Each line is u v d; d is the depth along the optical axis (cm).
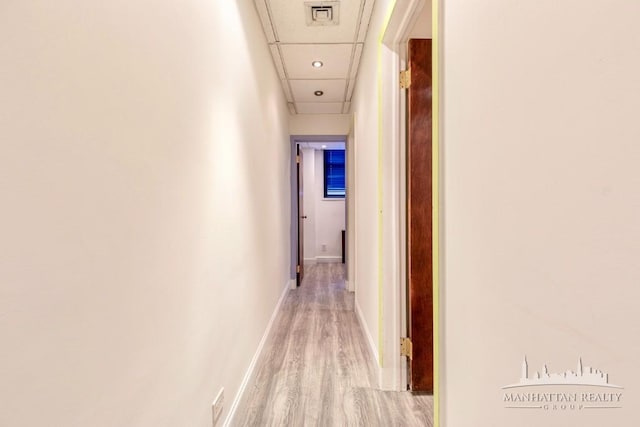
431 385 191
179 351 102
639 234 38
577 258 47
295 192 448
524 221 59
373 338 227
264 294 247
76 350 60
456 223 88
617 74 41
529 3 57
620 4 40
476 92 77
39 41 53
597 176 44
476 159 77
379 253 198
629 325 40
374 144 222
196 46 117
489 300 71
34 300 52
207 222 126
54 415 56
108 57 69
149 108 85
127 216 76
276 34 251
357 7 219
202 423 120
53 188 56
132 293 78
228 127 154
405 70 193
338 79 333
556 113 51
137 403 79
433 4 99
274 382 204
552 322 52
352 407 177
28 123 51
